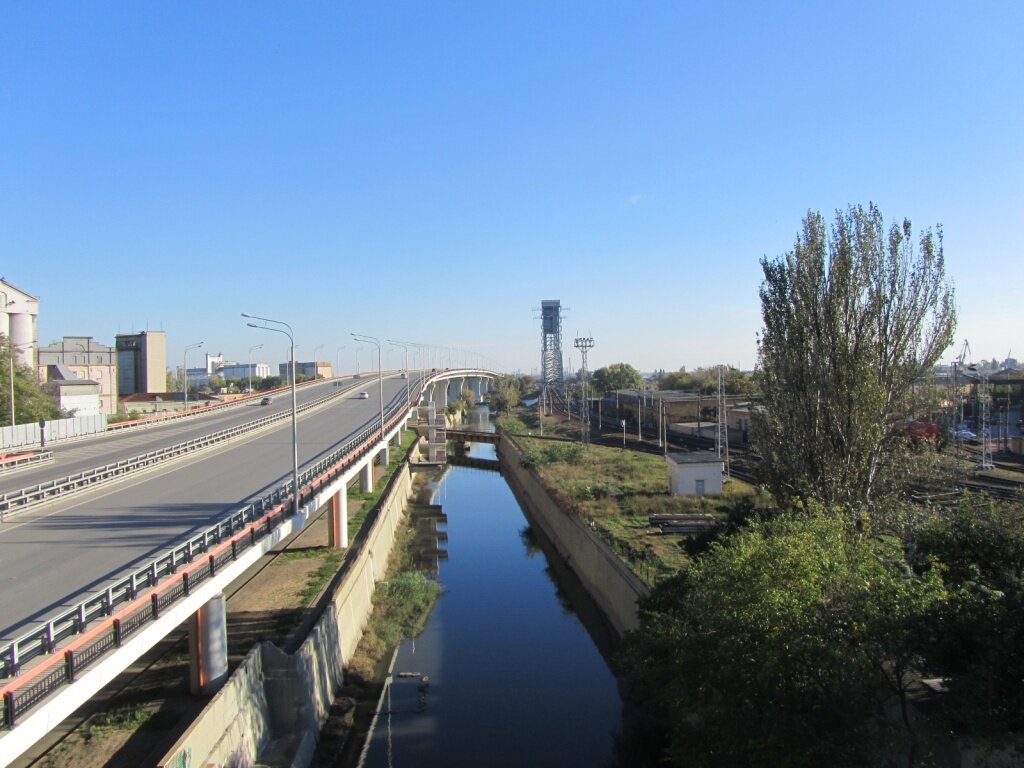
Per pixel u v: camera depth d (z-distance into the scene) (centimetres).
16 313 6956
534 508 5822
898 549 1692
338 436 5291
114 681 2056
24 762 1644
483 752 2247
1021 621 1190
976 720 1162
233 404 8531
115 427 5741
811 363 2516
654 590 2233
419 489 7244
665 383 14150
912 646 1238
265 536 2203
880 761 1251
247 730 1966
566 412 12875
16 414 5450
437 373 14650
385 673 2830
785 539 1518
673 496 4597
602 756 2216
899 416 2502
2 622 1476
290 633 2392
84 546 2084
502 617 3503
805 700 1349
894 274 2411
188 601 1636
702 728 1523
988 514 1883
